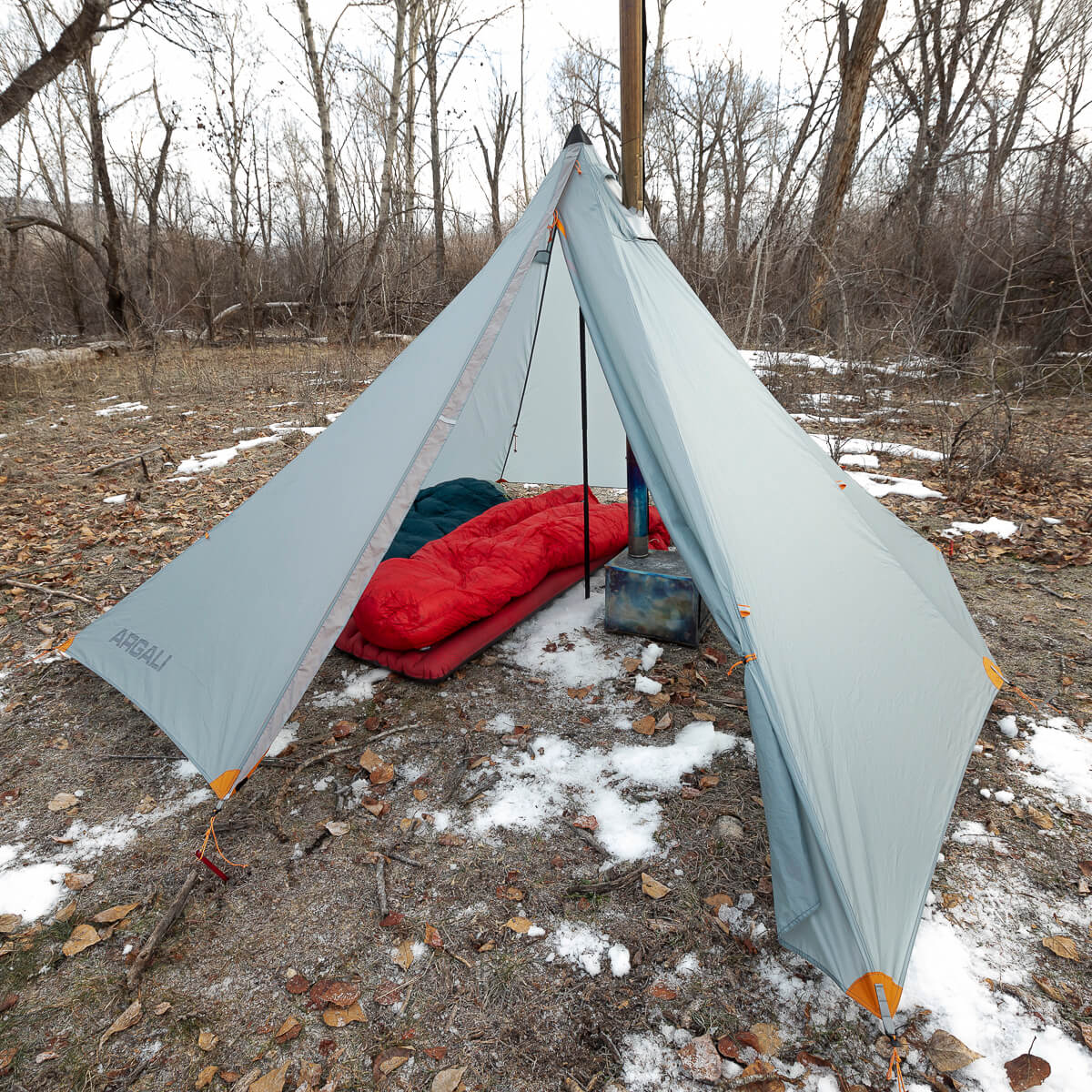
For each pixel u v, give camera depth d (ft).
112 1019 6.02
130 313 54.75
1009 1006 5.84
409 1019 5.89
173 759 9.43
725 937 6.53
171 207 69.77
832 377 34.22
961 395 30.35
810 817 5.74
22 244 59.26
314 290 61.93
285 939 6.70
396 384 10.37
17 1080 5.55
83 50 32.19
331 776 8.95
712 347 10.11
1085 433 25.17
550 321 16.98
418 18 55.98
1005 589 13.76
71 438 27.76
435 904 7.03
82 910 7.16
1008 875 7.22
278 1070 5.50
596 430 18.61
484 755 9.21
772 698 6.26
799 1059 5.46
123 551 16.37
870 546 9.41
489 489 17.04
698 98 70.64
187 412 32.01
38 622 13.08
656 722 9.76
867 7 37.70
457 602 11.21
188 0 33.24
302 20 51.78
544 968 6.29
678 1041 5.63
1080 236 30.86
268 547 9.42
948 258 40.68
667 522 7.54
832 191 41.60
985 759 8.98
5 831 8.25
